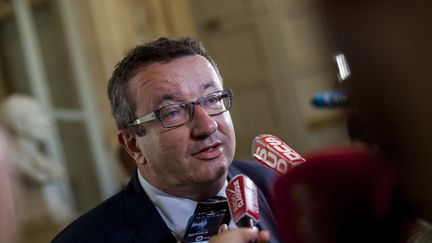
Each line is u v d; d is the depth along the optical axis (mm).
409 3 384
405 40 386
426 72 381
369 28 402
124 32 5895
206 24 7266
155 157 1605
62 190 4625
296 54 6988
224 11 7250
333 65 489
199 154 1565
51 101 5035
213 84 1610
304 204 611
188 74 1596
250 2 7102
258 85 7129
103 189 5266
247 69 7211
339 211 569
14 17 4938
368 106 421
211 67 1645
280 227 690
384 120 415
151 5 6258
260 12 7086
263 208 1583
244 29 7191
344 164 579
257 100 7184
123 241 1575
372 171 539
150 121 1591
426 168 417
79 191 4953
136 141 1688
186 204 1624
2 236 586
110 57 5672
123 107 1670
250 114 7219
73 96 5312
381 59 399
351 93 441
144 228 1593
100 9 5691
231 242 1130
